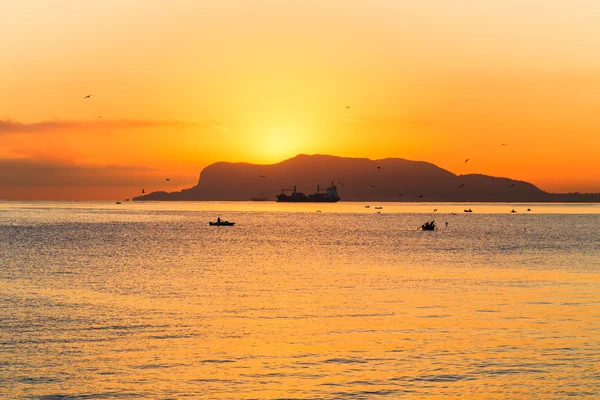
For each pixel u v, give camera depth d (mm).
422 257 138125
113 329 62594
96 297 80875
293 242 182500
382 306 75062
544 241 189250
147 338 59281
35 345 56594
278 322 66125
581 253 149000
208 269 113250
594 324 65250
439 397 45312
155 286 90938
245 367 50969
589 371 50438
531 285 93188
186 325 64500
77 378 48281
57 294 83125
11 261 123938
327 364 51812
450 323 65688
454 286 91812
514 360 52938
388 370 50438
